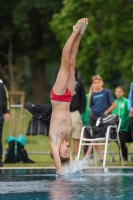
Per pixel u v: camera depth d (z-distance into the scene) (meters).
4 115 29.00
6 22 74.12
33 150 36.19
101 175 22.28
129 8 58.59
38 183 19.75
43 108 32.00
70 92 22.16
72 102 29.83
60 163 22.08
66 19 59.31
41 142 39.41
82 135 28.47
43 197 16.50
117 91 30.91
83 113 31.70
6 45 75.19
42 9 70.56
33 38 74.31
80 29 22.03
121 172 23.61
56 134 21.98
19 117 38.84
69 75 22.17
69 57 22.14
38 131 32.03
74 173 22.36
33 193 17.33
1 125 28.91
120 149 28.86
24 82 82.75
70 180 20.58
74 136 30.00
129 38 58.97
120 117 30.34
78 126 29.95
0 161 28.66
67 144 22.17
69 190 17.88
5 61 73.56
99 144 28.12
